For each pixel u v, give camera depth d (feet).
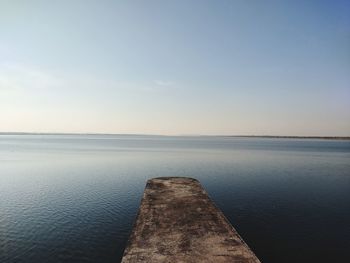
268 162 162.91
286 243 47.42
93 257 41.39
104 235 49.16
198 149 308.81
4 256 41.34
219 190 83.71
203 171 121.49
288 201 72.08
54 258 40.91
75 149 290.76
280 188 86.84
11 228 52.29
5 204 67.77
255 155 217.97
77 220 56.59
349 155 223.30
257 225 55.21
